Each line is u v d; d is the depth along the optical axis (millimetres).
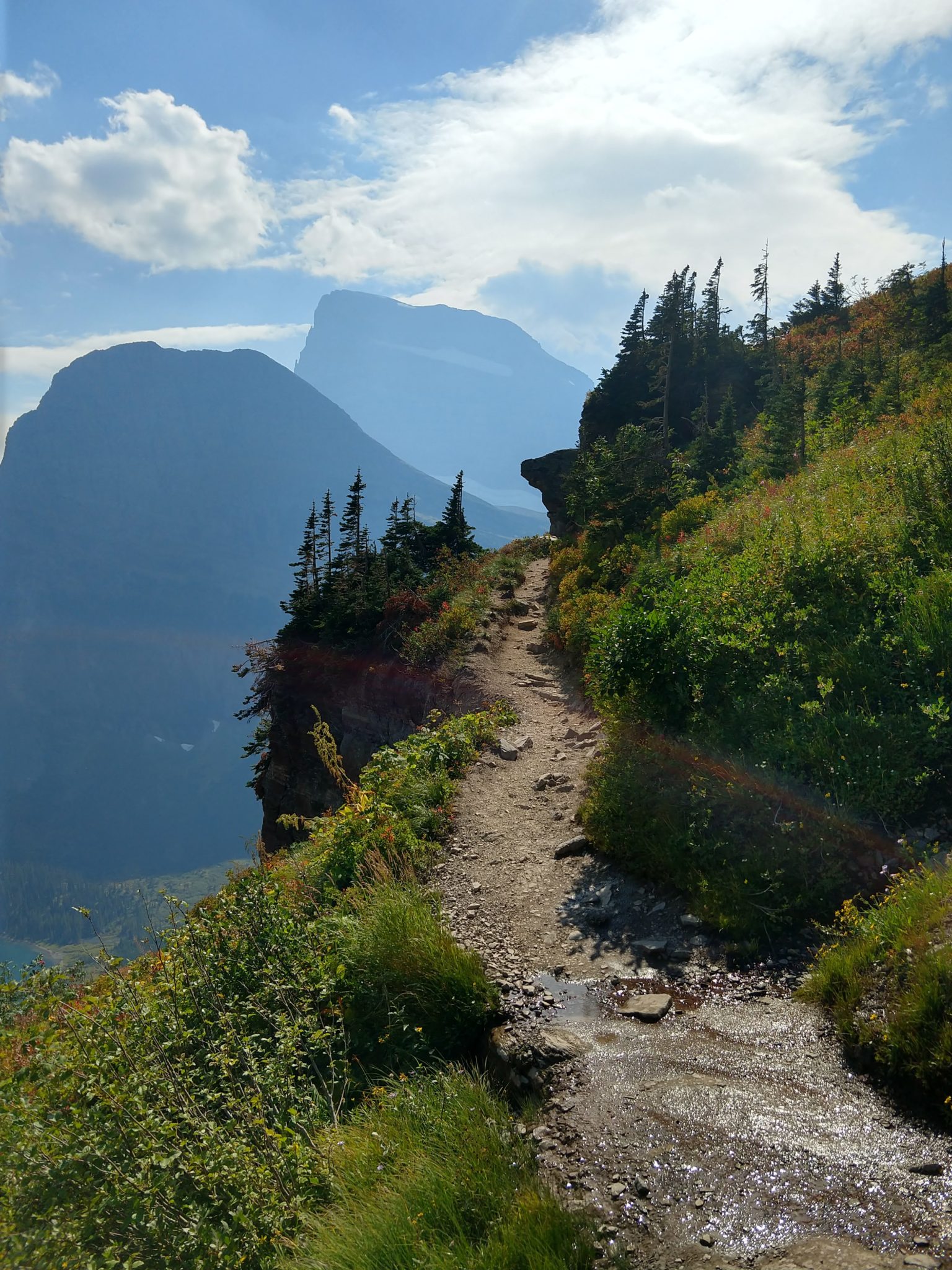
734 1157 4062
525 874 8617
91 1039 5328
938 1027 4312
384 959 6602
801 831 6930
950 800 6664
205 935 6836
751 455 29812
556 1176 4203
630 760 9156
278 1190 4457
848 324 60250
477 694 18031
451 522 49281
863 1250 3305
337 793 32062
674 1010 5805
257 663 38344
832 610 9391
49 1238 4109
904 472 12109
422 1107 4980
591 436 57125
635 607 10062
